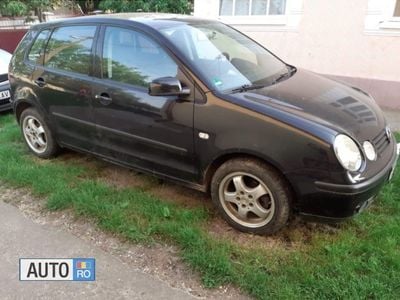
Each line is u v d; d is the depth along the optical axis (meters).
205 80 2.89
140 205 3.29
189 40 3.23
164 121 3.05
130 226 3.00
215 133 2.81
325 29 6.31
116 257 2.74
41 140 4.33
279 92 2.97
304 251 2.70
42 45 4.06
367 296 2.29
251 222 2.93
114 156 3.61
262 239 2.87
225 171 2.87
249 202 2.86
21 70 4.21
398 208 3.12
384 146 2.86
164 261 2.68
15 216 3.28
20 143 4.90
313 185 2.55
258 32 7.01
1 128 5.59
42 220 3.21
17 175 3.84
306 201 2.63
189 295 2.38
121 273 2.59
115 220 3.04
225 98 2.79
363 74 6.19
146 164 3.37
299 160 2.54
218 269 2.50
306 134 2.52
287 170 2.59
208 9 7.49
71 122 3.82
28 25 12.51
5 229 3.10
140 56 3.23
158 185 3.69
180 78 2.98
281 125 2.59
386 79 5.99
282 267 2.54
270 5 6.92
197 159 2.98
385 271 2.46
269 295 2.31
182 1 11.08
